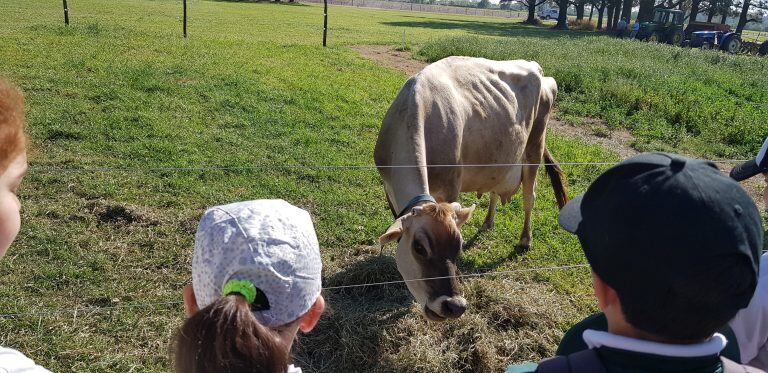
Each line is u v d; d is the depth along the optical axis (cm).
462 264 566
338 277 504
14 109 137
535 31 4716
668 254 123
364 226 621
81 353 387
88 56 1314
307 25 3098
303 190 687
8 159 134
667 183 128
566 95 1402
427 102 507
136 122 859
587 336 138
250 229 152
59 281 462
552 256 599
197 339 127
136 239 536
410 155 470
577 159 903
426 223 386
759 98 1472
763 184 881
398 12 6869
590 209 143
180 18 2808
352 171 756
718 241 122
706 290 122
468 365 416
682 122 1193
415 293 402
